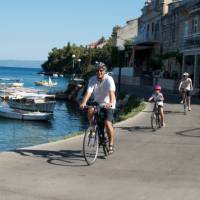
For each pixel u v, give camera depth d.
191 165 11.53
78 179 9.88
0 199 8.29
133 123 20.73
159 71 60.00
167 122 21.41
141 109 27.89
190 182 9.75
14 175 10.04
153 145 14.62
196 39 45.44
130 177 10.14
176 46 59.06
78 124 44.09
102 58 132.12
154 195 8.72
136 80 63.66
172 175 10.39
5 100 65.56
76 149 13.31
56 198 8.48
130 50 76.06
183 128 19.28
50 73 190.75
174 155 12.89
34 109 52.47
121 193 8.85
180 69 53.81
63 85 112.88
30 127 41.47
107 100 11.71
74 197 8.57
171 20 61.72
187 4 54.44
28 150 12.95
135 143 14.95
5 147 30.77
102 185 9.42
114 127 19.14
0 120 45.34
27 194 8.66
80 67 141.12
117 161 11.84
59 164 11.28
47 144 14.12
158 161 11.98
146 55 74.25
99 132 11.94
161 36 66.88
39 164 11.21
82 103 11.51
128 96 41.59
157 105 18.94
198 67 46.03
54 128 41.25
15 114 45.12
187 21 54.50
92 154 11.46
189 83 26.30
